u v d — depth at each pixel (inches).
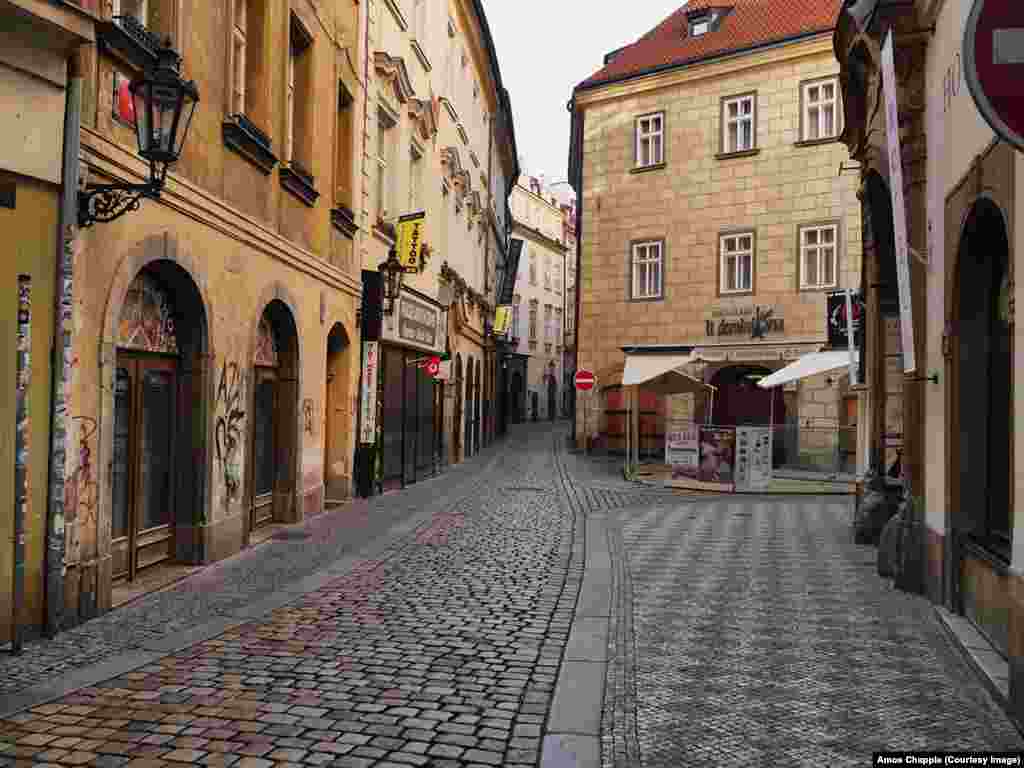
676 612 291.4
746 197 1039.6
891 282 428.8
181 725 183.8
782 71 1017.5
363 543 420.8
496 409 1569.9
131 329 315.6
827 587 332.2
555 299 2512.3
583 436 1172.5
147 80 254.1
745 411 1056.2
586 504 613.6
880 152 378.3
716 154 1059.3
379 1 645.9
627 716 193.5
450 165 911.7
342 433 588.7
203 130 350.6
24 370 237.5
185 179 329.1
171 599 298.0
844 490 725.3
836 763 167.8
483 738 179.3
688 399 1082.1
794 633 265.0
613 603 303.4
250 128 392.2
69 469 258.2
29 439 242.1
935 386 304.3
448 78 917.2
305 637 253.3
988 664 222.5
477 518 521.0
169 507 353.7
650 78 1106.7
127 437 317.7
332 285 543.5
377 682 213.6
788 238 1010.1
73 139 250.5
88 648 238.5
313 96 499.8
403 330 687.1
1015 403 197.9
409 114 730.2
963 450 278.4
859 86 429.7
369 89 623.8
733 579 347.3
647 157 1123.3
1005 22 127.0
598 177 1154.0
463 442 1068.5
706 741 178.9
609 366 1140.5
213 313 360.5
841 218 974.4
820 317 988.6
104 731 180.1
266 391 461.7
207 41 352.8
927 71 314.0
